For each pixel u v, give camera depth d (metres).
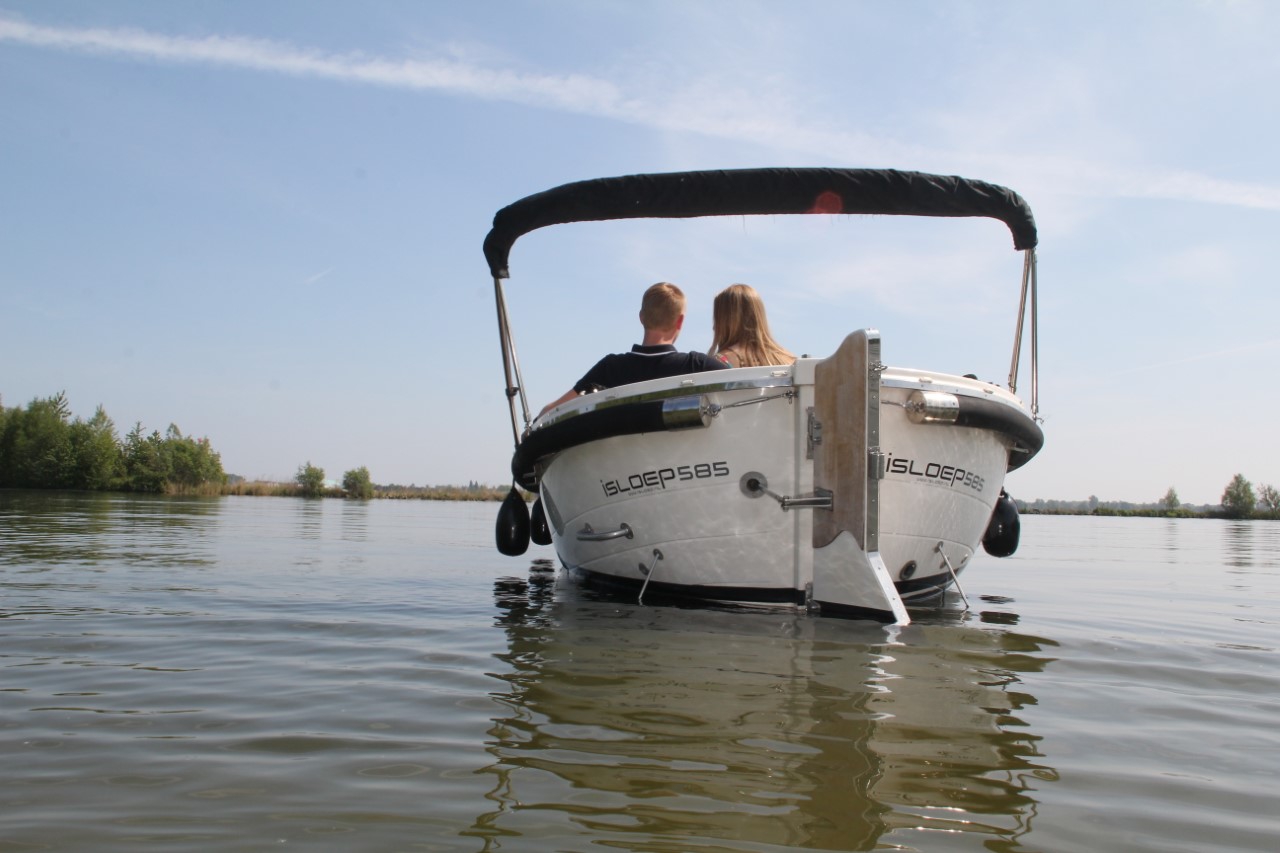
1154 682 2.50
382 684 2.32
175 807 1.45
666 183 4.39
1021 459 4.85
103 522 10.29
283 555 6.37
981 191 4.40
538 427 4.57
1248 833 1.39
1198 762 1.75
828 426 3.62
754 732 1.88
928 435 3.89
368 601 4.02
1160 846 1.33
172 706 2.09
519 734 1.86
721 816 1.40
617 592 4.51
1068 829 1.39
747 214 4.51
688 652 2.81
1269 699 2.31
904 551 4.04
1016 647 3.02
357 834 1.33
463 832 1.34
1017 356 5.05
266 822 1.38
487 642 2.98
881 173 4.30
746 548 3.86
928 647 2.97
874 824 1.38
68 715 2.00
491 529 11.23
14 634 3.00
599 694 2.22
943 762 1.70
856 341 3.51
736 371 3.70
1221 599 4.81
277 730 1.89
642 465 4.00
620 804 1.46
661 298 4.36
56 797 1.49
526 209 4.58
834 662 2.66
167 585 4.38
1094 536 14.95
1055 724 2.00
